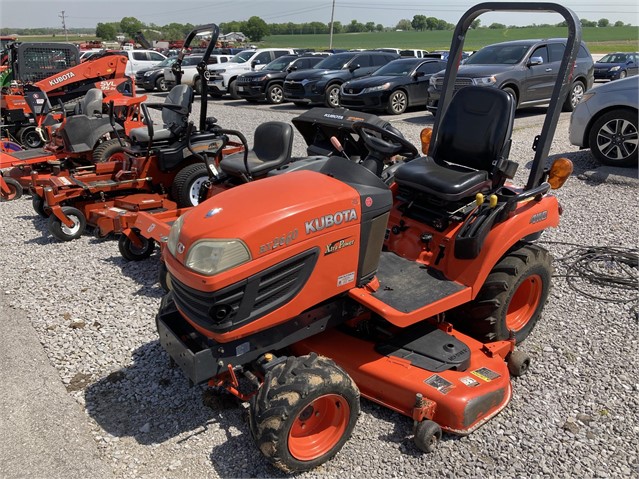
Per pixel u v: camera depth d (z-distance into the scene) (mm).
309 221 3115
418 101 14750
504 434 3379
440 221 3996
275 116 15031
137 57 25250
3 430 3482
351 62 16609
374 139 4562
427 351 3588
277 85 18062
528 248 4160
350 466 3158
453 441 3316
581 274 5332
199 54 23391
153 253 6281
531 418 3502
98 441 3391
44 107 11102
